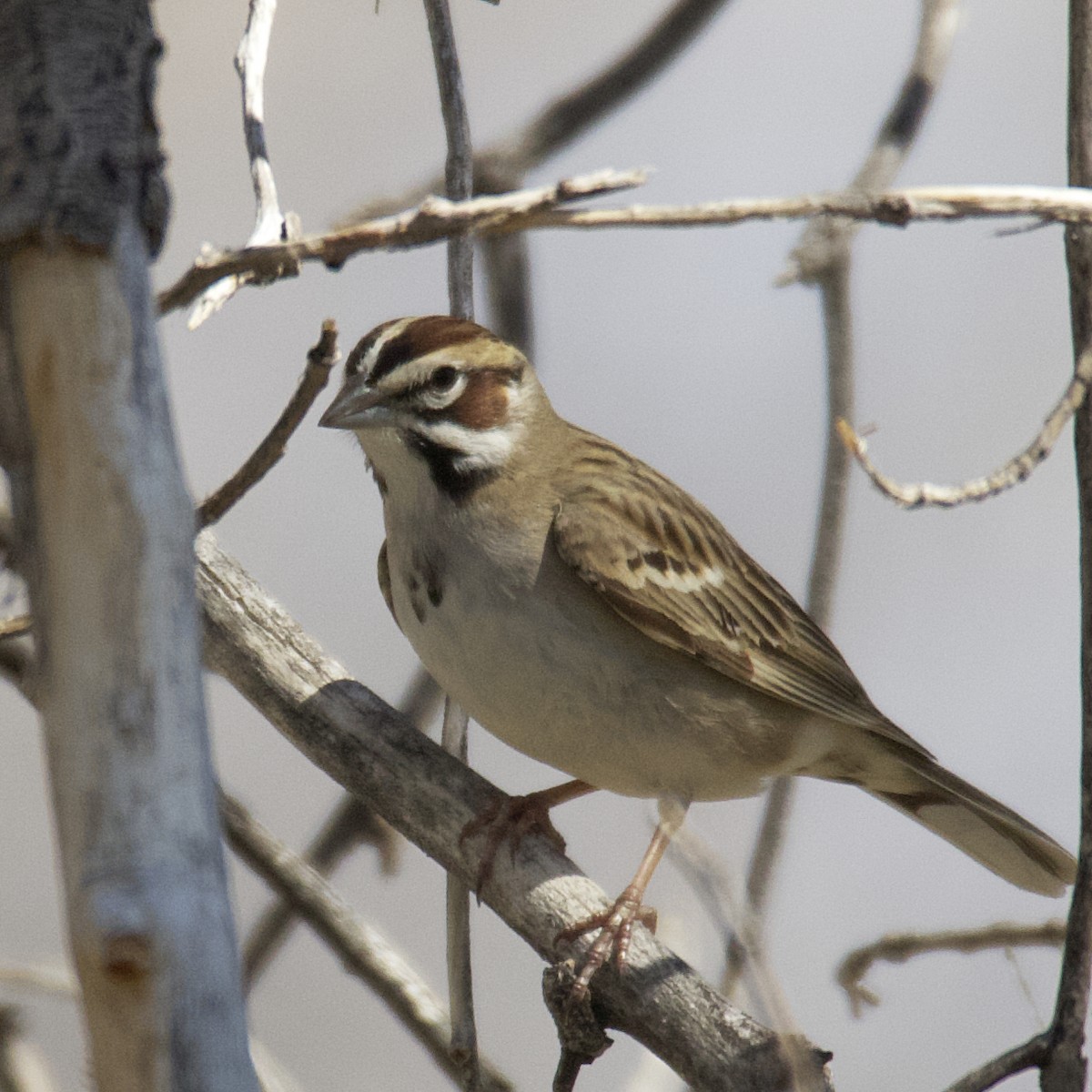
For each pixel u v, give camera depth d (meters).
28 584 4.17
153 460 4.18
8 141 4.21
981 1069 7.14
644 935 7.29
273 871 9.32
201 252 5.80
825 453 10.89
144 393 4.21
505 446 9.12
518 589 8.92
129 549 4.12
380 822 10.41
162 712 4.08
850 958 9.09
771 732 9.70
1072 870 10.30
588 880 7.77
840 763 10.38
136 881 3.94
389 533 9.20
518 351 9.45
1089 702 7.57
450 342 9.04
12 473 4.20
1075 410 7.67
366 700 8.43
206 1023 3.93
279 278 6.36
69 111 4.20
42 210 4.14
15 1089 9.63
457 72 8.27
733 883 5.65
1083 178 7.96
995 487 7.43
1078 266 7.82
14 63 4.25
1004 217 6.52
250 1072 3.99
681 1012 6.89
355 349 9.20
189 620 4.18
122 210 4.23
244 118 7.39
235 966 4.02
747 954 5.60
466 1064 7.66
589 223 5.79
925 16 11.41
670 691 9.25
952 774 10.26
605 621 9.09
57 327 4.16
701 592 9.37
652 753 9.30
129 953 3.85
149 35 4.40
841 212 6.21
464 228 5.48
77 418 4.14
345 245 5.50
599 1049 7.06
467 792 8.13
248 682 8.47
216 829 4.10
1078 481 7.79
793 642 9.80
